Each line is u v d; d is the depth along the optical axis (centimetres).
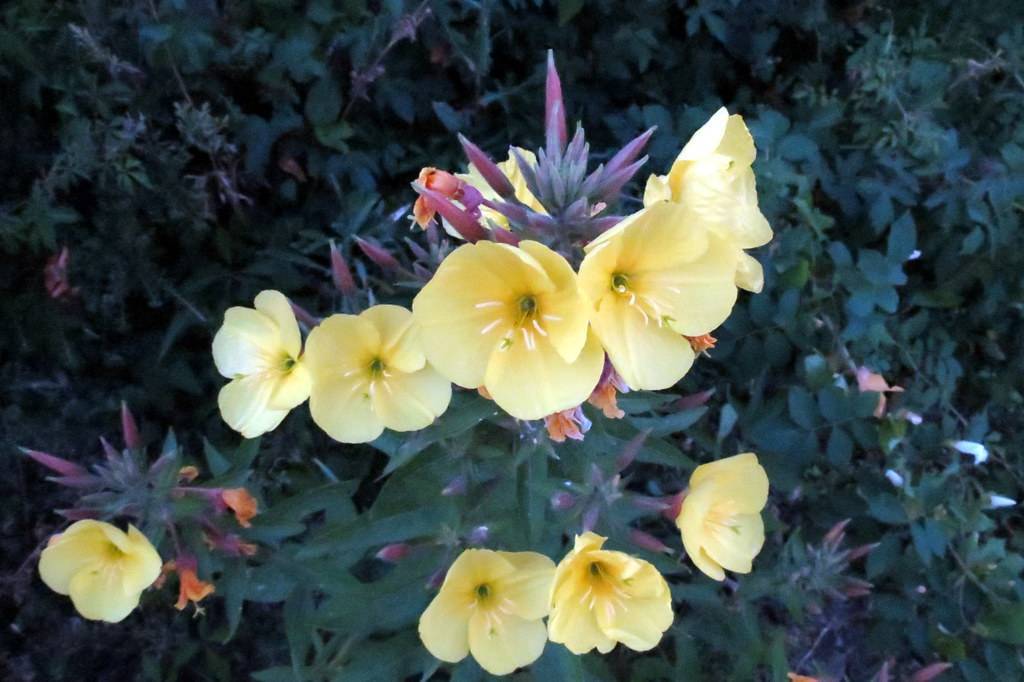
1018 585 90
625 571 62
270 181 94
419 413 63
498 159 99
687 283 58
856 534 94
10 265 91
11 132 88
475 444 72
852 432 92
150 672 89
